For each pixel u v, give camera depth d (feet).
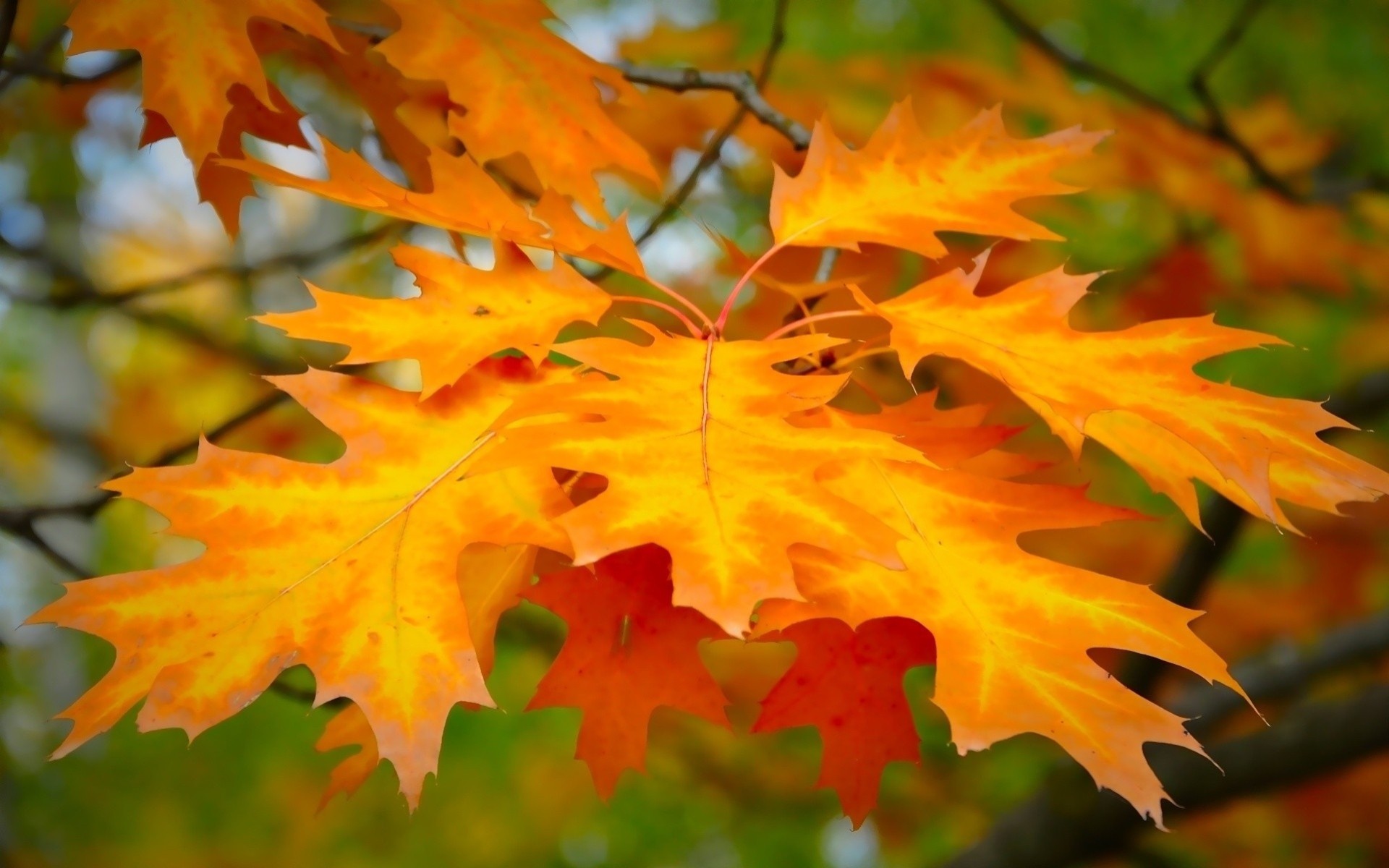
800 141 3.85
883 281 3.80
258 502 3.03
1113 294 5.18
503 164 4.09
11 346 11.26
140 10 3.17
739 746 7.02
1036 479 6.14
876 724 3.18
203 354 7.65
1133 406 3.07
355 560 3.02
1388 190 4.84
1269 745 5.31
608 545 2.86
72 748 2.88
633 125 4.42
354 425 3.09
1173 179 4.63
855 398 4.84
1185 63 6.72
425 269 3.15
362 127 4.19
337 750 9.02
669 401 3.01
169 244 9.56
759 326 3.95
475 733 8.64
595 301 3.19
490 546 3.21
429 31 3.39
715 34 4.91
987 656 3.00
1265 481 3.02
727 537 2.88
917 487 3.13
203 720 2.91
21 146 6.42
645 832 9.04
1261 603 7.14
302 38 3.58
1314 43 6.77
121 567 9.48
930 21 6.95
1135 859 5.56
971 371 4.44
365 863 9.18
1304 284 4.91
